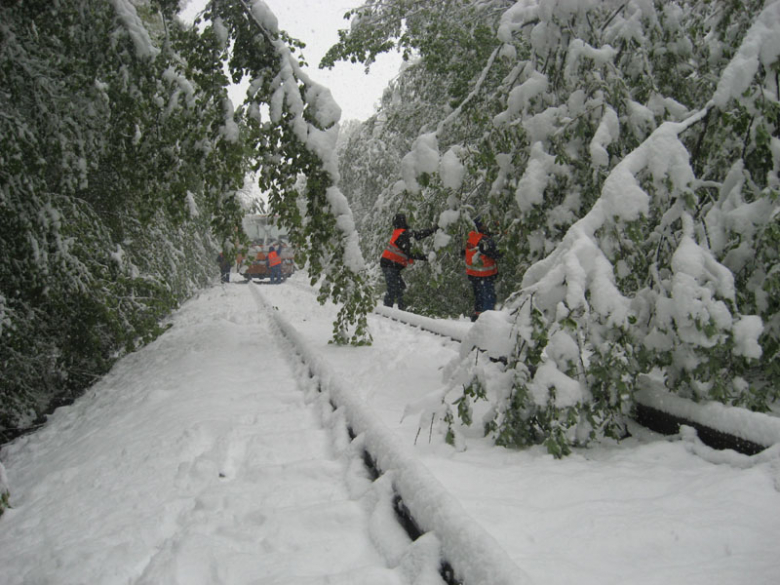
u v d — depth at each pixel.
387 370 5.36
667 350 2.95
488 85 6.38
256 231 25.64
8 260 5.78
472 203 7.98
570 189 3.82
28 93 6.00
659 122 3.93
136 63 6.02
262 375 5.34
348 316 6.84
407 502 2.16
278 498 2.53
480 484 2.51
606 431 3.03
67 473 3.47
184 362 6.62
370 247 12.45
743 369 2.99
